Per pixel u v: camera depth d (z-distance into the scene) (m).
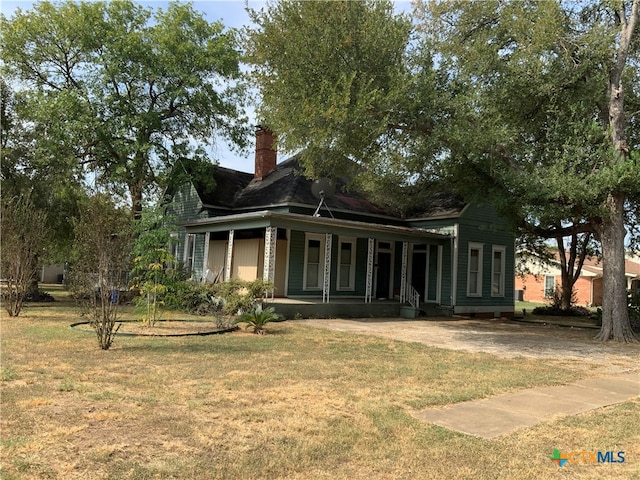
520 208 14.65
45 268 42.31
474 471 4.45
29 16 22.34
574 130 13.88
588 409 6.72
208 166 23.33
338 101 13.44
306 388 7.18
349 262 22.17
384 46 14.43
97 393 6.41
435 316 21.50
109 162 23.66
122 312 16.73
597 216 14.89
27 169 21.33
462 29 17.12
